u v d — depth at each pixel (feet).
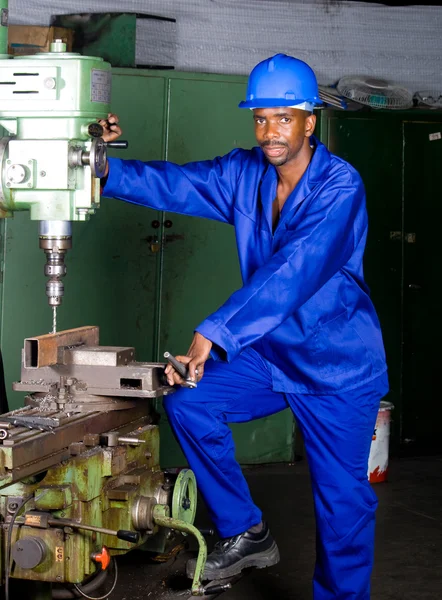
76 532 7.60
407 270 16.57
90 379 8.33
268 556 10.17
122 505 8.16
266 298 8.08
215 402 9.66
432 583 10.80
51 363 8.18
